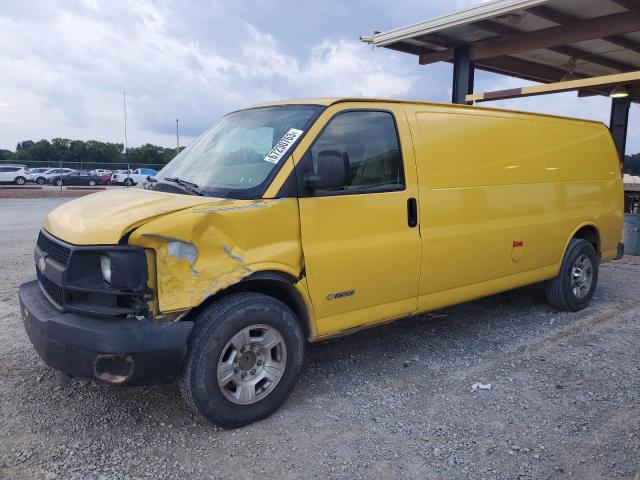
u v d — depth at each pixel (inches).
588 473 122.7
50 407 149.9
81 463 124.3
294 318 148.6
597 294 279.9
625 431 140.5
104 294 127.0
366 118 166.4
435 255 179.0
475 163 192.9
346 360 187.3
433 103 186.4
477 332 217.8
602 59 463.2
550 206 224.1
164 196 147.9
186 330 128.0
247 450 131.3
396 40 389.1
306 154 150.8
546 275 229.5
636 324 229.5
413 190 172.7
